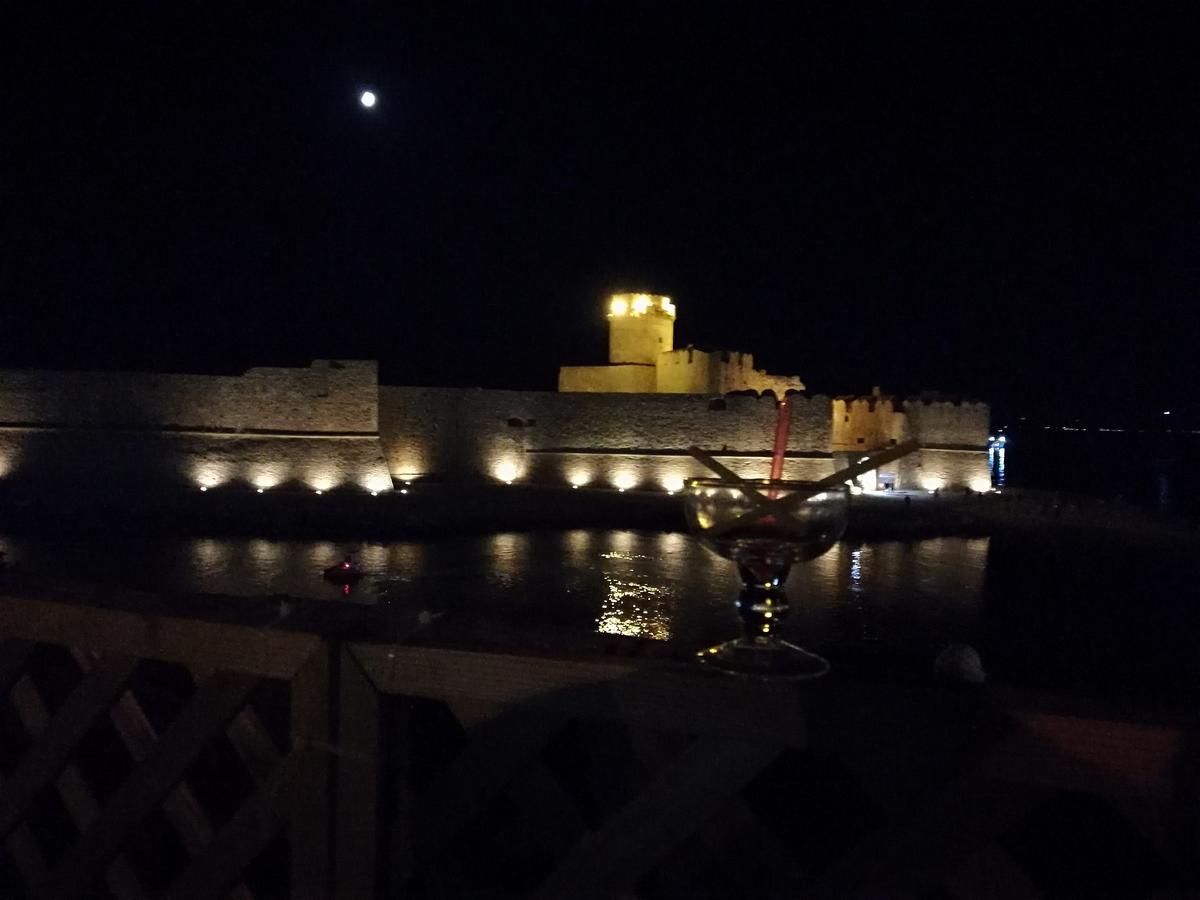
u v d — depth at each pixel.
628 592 20.88
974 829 1.71
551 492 37.59
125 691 2.59
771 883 1.96
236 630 2.30
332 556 24.45
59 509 28.58
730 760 1.90
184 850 2.82
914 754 1.74
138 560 22.80
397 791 2.19
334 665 2.16
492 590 20.86
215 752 2.79
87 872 2.56
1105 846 2.26
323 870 2.17
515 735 2.09
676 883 2.06
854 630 18.56
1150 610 21.91
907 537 32.94
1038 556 29.94
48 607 2.62
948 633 18.64
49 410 32.75
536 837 2.18
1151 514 40.56
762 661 1.92
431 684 2.11
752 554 2.02
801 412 40.09
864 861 1.80
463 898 2.25
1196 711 1.65
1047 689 1.79
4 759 2.89
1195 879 1.54
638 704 1.95
